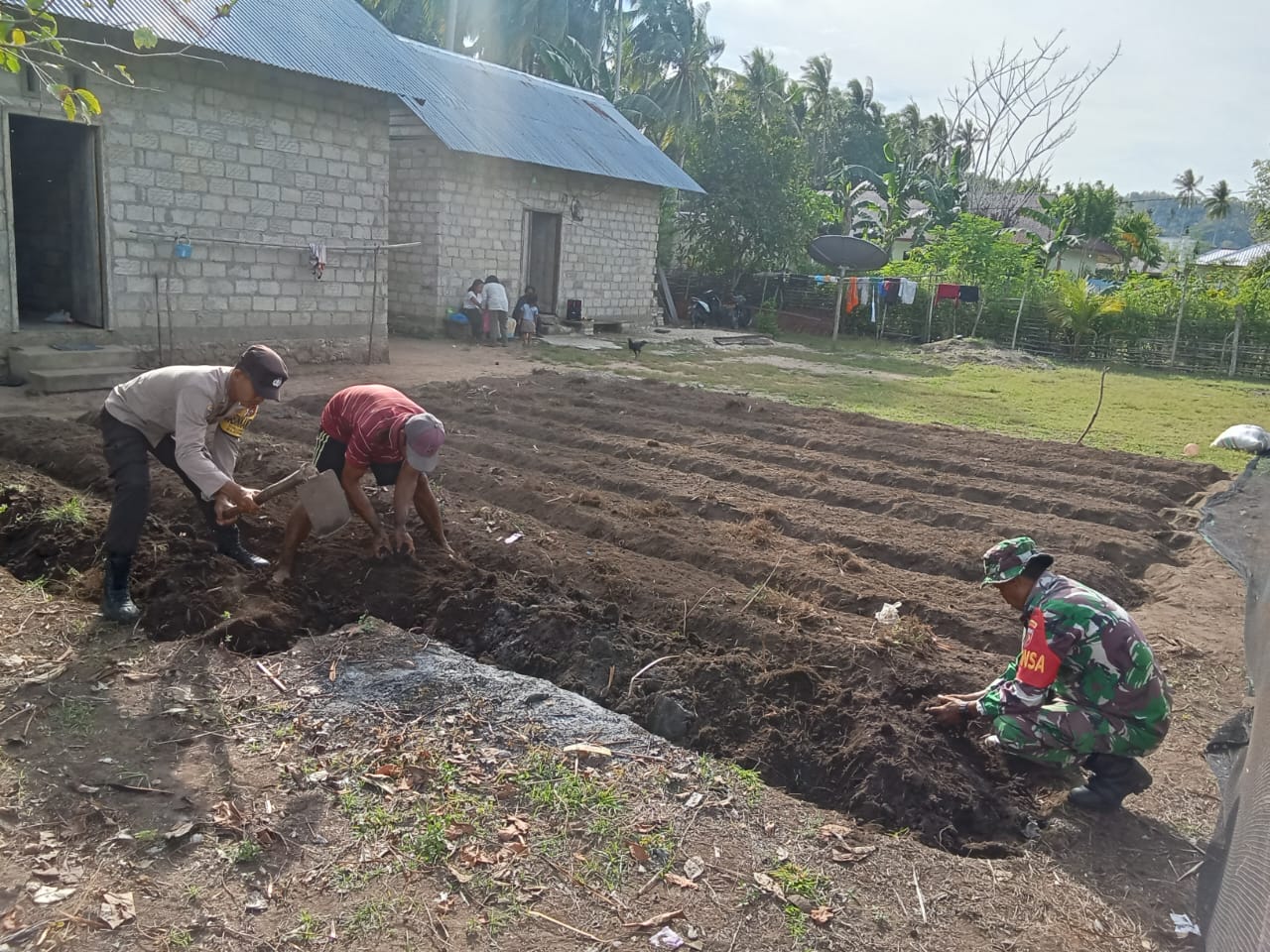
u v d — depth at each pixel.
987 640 5.59
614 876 3.29
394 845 3.36
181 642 4.77
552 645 4.98
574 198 22.25
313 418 10.16
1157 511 9.00
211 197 12.78
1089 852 3.71
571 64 32.38
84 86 11.32
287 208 13.69
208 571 5.40
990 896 3.39
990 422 13.87
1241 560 4.25
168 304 12.44
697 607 5.35
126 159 11.84
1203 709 5.05
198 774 3.71
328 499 4.93
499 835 3.44
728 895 3.24
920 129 57.03
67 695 4.20
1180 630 6.12
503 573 5.68
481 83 22.48
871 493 8.62
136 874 3.14
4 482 6.82
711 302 30.25
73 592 5.30
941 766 4.09
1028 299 26.58
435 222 19.03
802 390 16.14
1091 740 3.90
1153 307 24.94
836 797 4.04
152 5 11.70
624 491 8.29
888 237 35.53
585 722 4.23
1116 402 16.94
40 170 13.30
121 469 4.87
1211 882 3.27
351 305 14.90
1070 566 6.96
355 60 13.91
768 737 4.32
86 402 10.73
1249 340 23.86
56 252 13.46
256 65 12.95
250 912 3.02
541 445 9.81
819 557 6.72
